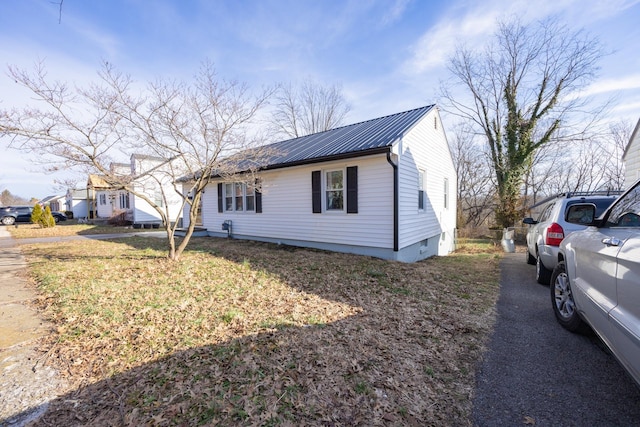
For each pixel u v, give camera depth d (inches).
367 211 319.0
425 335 131.6
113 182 238.4
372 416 81.7
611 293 87.0
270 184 408.5
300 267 254.8
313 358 108.8
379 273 238.8
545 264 208.8
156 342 119.4
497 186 671.1
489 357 114.0
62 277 215.8
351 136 375.2
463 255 405.4
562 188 776.3
